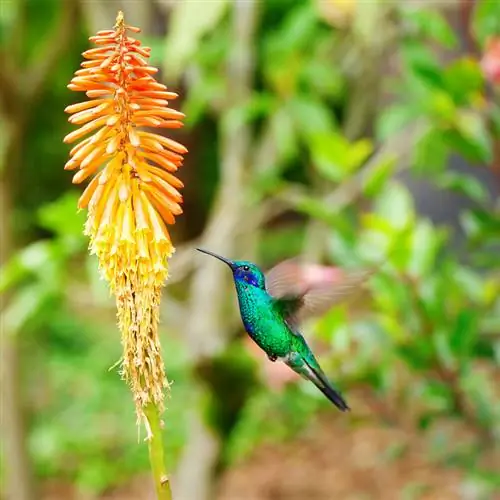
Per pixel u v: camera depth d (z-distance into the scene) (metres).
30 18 12.70
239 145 10.84
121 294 4.83
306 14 9.71
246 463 17.84
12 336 11.89
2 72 10.77
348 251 8.64
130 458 18.19
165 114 4.75
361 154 9.25
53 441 18.14
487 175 14.39
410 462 16.98
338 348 8.80
